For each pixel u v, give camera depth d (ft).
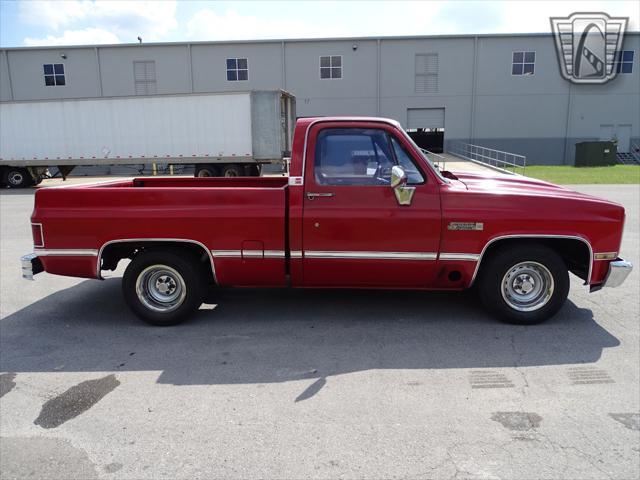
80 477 8.89
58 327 16.46
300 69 110.73
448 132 112.98
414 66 110.73
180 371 13.07
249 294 19.57
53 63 111.24
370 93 111.65
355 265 15.47
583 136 113.19
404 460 9.20
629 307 17.65
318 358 13.71
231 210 15.47
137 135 70.44
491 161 113.80
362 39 109.50
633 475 8.73
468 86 111.24
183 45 109.70
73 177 96.32
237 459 9.32
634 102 111.65
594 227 15.06
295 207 15.31
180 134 69.82
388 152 15.30
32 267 16.16
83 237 15.87
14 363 13.69
